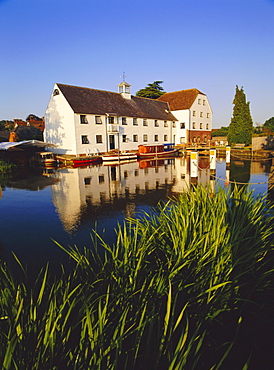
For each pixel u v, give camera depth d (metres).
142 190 12.12
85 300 2.21
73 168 22.62
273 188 8.05
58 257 5.22
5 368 1.54
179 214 4.29
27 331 1.95
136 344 1.90
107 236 6.35
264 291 3.36
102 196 11.10
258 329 2.79
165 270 3.28
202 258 3.07
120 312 2.44
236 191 5.65
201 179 14.47
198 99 45.19
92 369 1.66
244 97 38.00
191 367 1.85
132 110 36.41
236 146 37.19
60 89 29.17
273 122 51.94
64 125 29.41
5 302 2.17
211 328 2.79
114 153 30.39
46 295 3.42
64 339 1.96
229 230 3.56
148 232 4.07
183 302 2.79
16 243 6.08
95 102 32.09
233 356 2.47
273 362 2.43
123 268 2.95
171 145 41.44
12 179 16.89
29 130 49.38
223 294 2.75
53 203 10.11
